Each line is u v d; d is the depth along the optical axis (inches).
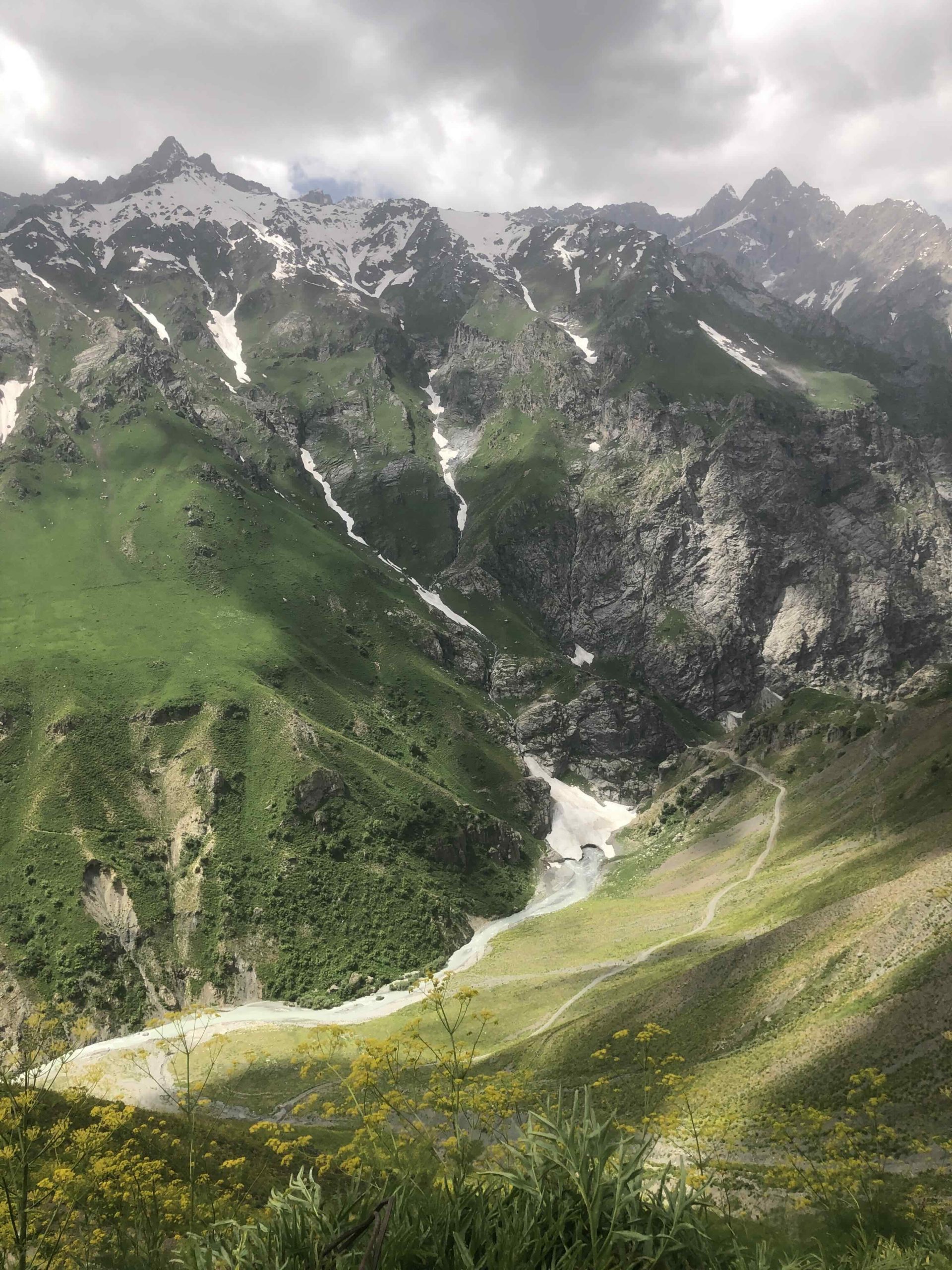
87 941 5969.5
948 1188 1146.7
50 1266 481.4
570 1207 264.5
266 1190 848.3
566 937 6579.7
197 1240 283.0
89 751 7322.8
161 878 6697.8
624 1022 4008.4
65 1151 690.8
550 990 5364.2
